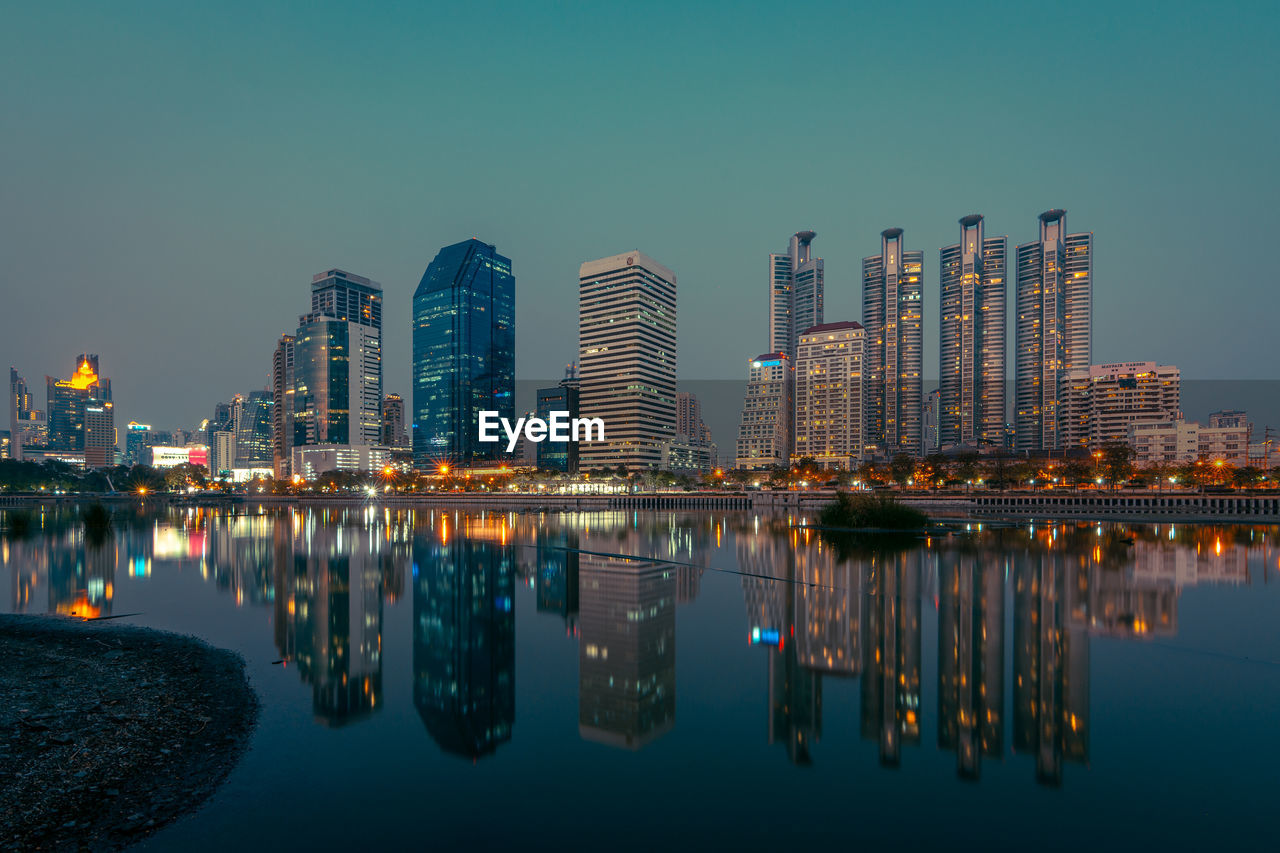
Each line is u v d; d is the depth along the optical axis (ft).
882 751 67.82
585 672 97.60
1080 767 62.90
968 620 132.16
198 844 48.75
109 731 71.00
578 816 54.08
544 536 369.09
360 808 54.90
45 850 47.62
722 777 61.72
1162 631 122.52
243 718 76.18
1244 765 63.05
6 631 123.95
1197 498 460.14
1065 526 387.75
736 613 141.69
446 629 128.47
